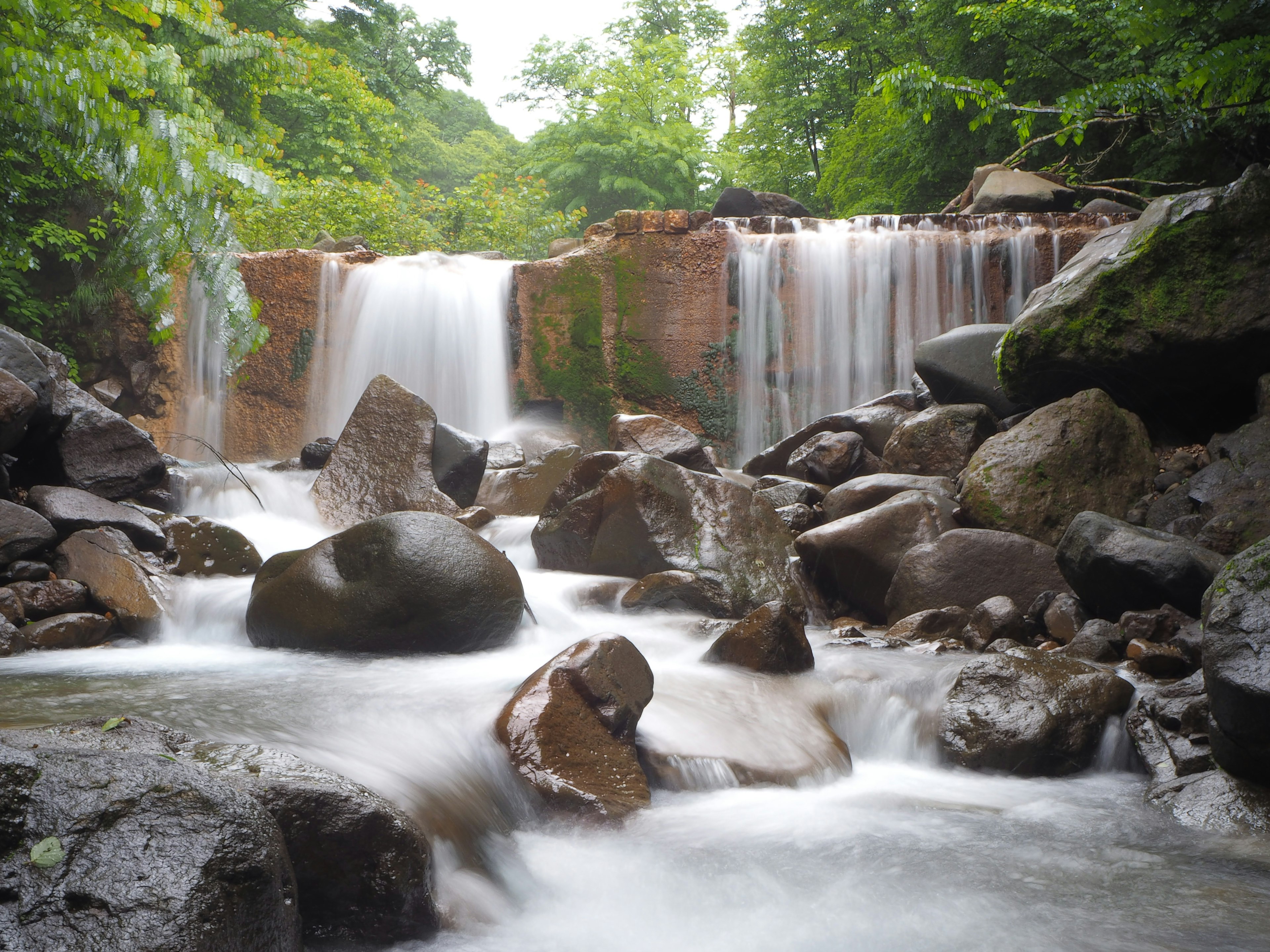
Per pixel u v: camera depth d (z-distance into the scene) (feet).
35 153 42.78
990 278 42.55
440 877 10.91
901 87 32.17
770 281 44.09
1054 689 16.87
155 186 25.20
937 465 29.66
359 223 70.33
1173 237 26.55
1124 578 20.57
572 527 26.45
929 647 21.59
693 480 26.32
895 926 10.62
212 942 7.36
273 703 14.88
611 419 41.45
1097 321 27.20
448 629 19.80
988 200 46.47
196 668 18.40
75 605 21.93
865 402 43.45
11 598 21.11
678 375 44.37
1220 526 22.24
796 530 28.35
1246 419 26.96
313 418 44.52
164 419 44.37
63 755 8.29
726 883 11.71
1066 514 24.99
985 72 63.67
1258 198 25.85
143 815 7.88
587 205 135.85
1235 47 26.61
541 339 44.88
